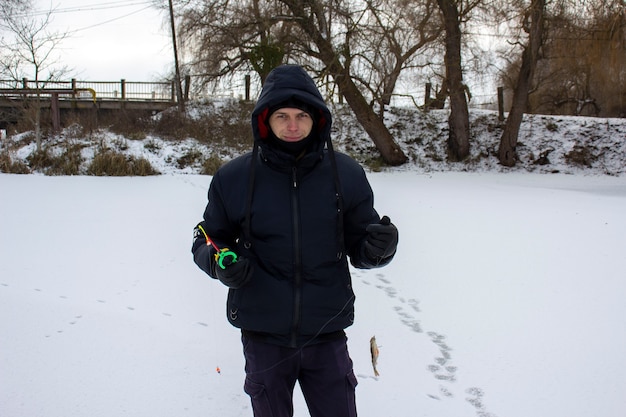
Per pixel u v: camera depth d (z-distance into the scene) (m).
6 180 14.36
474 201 11.32
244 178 2.11
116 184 13.91
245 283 1.96
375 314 4.32
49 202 10.12
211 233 2.21
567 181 17.56
